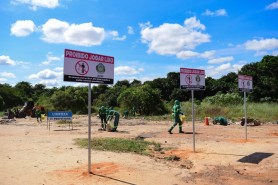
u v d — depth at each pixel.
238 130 20.83
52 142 14.87
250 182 7.97
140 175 8.45
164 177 8.39
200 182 7.99
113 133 19.64
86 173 8.46
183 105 40.75
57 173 8.48
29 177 8.11
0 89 78.19
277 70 55.81
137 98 43.22
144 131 20.77
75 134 19.14
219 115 33.78
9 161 10.12
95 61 8.65
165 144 14.48
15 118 41.31
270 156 10.94
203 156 11.32
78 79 8.23
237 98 43.75
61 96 58.28
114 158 10.71
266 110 32.78
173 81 83.00
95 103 68.38
